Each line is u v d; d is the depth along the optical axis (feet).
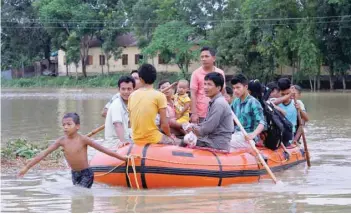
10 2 195.93
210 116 27.71
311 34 140.36
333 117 67.21
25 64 199.31
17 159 34.86
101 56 190.80
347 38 139.54
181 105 33.42
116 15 176.86
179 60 159.94
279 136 32.30
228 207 21.53
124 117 29.14
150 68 26.91
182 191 25.11
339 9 139.74
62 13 181.37
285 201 22.72
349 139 46.57
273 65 145.48
